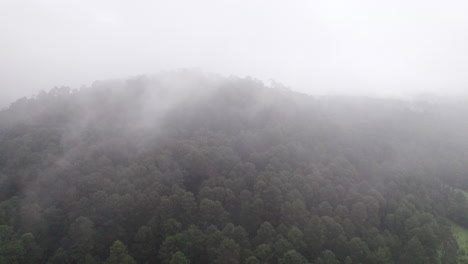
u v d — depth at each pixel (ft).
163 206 210.79
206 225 208.54
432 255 204.33
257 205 218.38
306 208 229.45
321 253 191.21
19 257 169.58
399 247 208.85
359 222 219.41
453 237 240.53
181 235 191.62
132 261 174.50
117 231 207.62
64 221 207.62
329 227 203.41
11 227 180.55
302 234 196.13
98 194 215.31
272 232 199.72
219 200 228.02
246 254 183.11
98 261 188.55
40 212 207.82
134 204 214.48
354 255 190.70
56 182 231.09
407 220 218.79
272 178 235.81
